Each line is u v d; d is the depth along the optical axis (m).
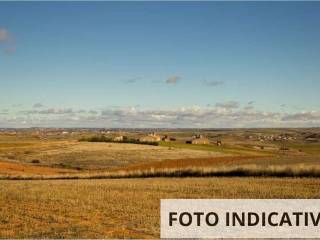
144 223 23.17
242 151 129.50
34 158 99.81
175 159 91.00
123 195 32.91
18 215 25.73
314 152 134.12
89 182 44.56
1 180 53.25
